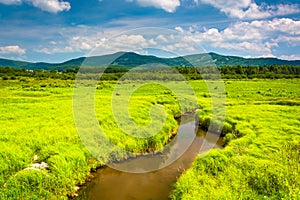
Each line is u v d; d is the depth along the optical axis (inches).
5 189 484.7
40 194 510.3
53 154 638.5
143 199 547.2
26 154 608.7
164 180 634.2
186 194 498.0
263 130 889.5
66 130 812.6
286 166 560.7
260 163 580.1
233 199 456.1
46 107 1242.6
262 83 3065.9
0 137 705.0
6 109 1179.9
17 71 4660.4
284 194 451.8
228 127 1000.2
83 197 556.4
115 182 621.0
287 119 1054.4
